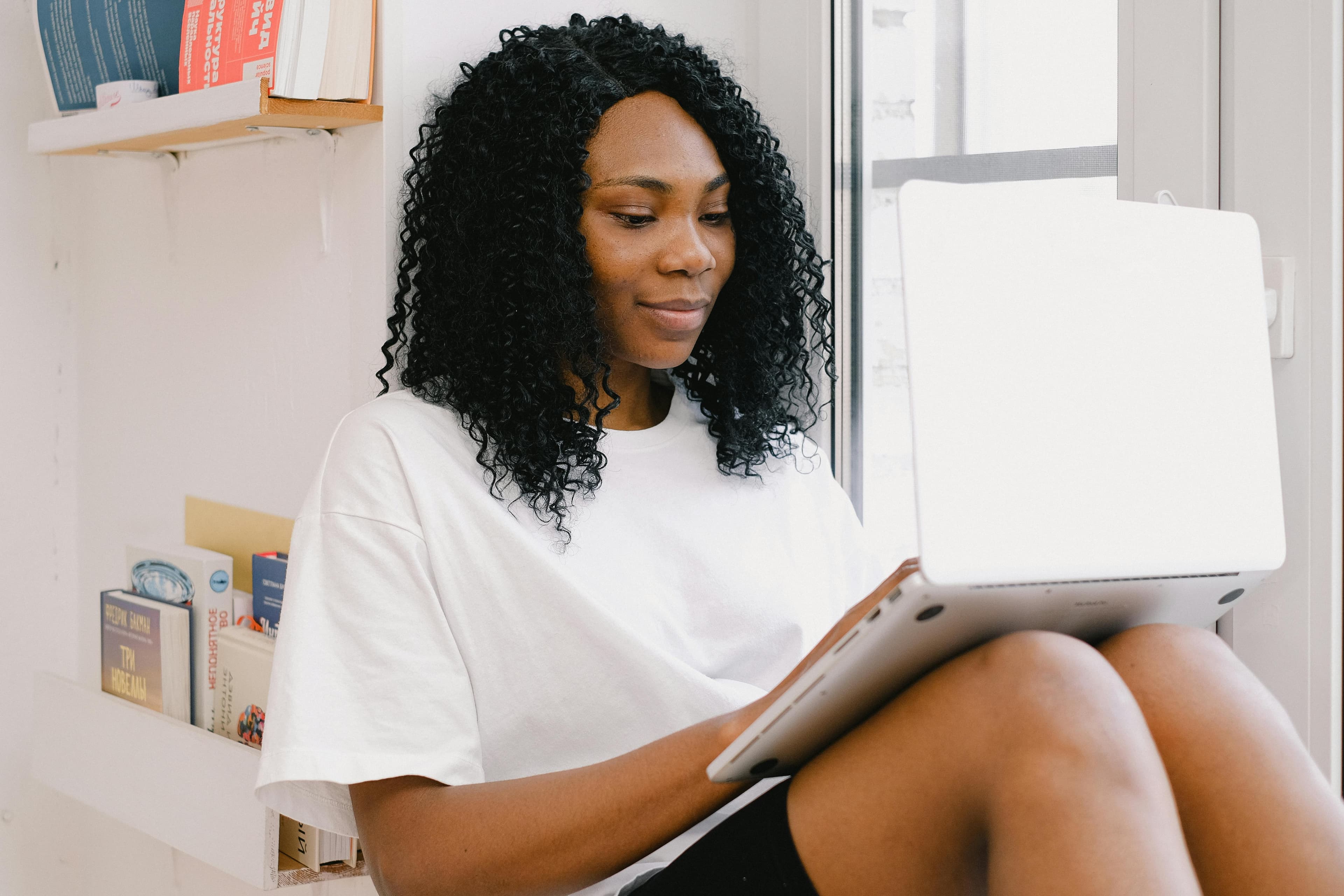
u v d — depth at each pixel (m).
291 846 1.20
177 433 1.53
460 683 0.92
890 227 1.43
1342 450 1.13
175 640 1.30
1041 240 0.74
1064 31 1.27
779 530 1.15
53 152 1.45
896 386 1.43
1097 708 0.66
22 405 1.71
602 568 1.02
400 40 1.17
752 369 1.16
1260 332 0.85
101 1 1.36
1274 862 0.69
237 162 1.39
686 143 1.03
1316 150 1.11
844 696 0.72
